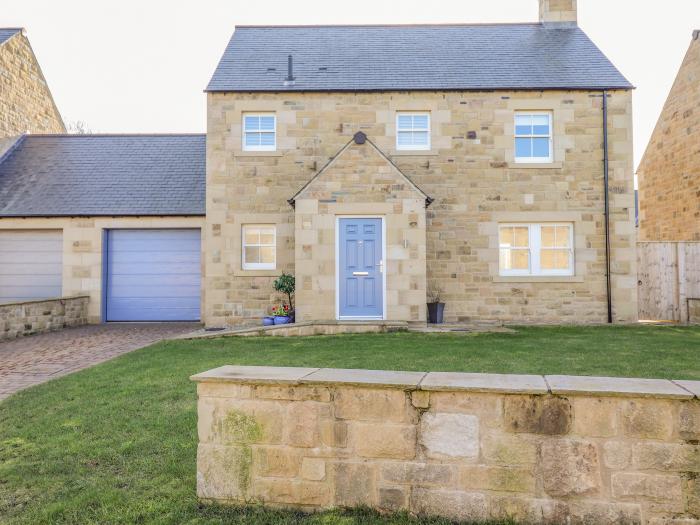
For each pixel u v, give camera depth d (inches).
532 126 500.7
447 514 119.0
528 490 115.6
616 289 481.1
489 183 490.9
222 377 128.0
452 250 489.4
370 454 122.6
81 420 190.1
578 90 490.0
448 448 119.2
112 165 625.3
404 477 121.0
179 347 350.3
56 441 170.2
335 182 437.7
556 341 348.5
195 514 124.3
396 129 497.7
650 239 674.2
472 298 486.9
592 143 489.4
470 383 120.0
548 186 489.4
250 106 498.3
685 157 591.5
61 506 127.2
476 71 520.4
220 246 492.4
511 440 116.6
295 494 125.5
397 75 517.3
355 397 123.3
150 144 664.4
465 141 494.0
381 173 436.5
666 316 506.0
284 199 494.6
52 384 245.3
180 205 563.2
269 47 572.7
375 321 414.0
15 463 154.6
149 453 159.9
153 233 570.3
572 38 568.1
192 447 163.2
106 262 565.6
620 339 358.9
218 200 494.6
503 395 116.6
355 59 548.1
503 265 495.8
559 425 114.6
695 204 571.8
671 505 110.0
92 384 242.2
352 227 442.3
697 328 433.7
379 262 441.4
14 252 565.3
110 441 169.2
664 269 510.0
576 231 486.0
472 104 494.9
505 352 300.5
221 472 128.7
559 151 489.7
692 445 109.7
